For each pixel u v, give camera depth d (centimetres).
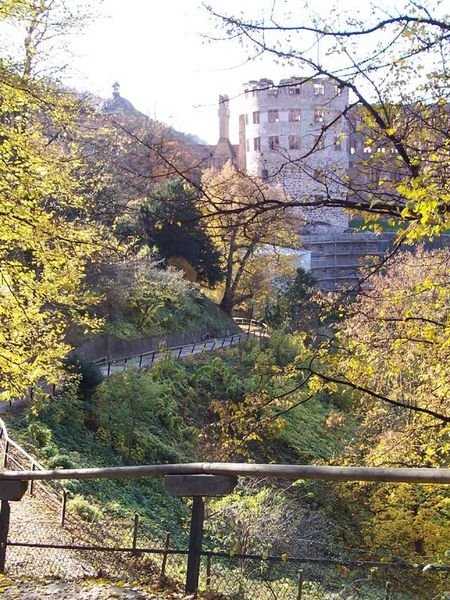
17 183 1435
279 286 5116
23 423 2542
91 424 2900
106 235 1980
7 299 1538
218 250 4809
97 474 652
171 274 4456
